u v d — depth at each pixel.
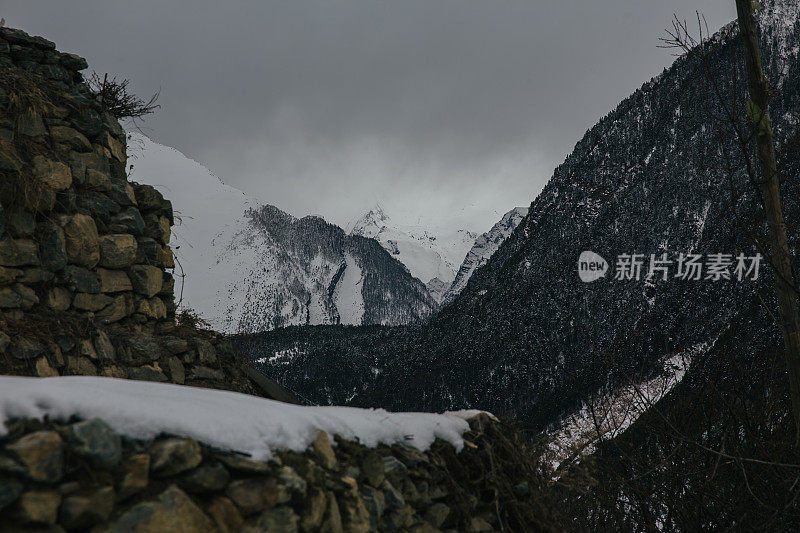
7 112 5.41
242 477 2.35
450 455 3.70
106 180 6.20
